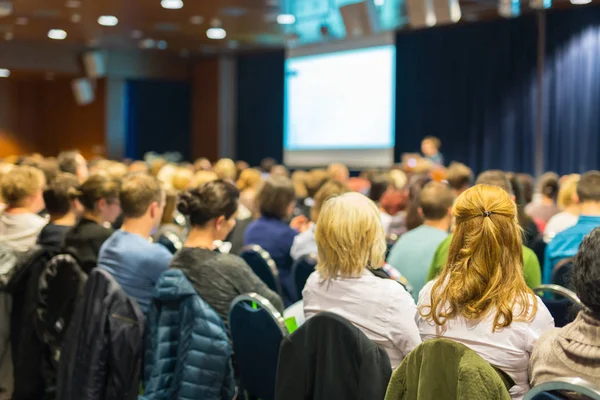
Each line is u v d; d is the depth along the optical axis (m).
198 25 11.10
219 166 6.19
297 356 1.96
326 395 1.91
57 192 3.32
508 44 10.23
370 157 11.82
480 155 10.67
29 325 2.95
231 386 2.50
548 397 1.37
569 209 4.20
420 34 11.22
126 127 15.74
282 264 4.13
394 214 4.91
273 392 2.39
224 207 2.61
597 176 3.27
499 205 1.79
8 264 2.91
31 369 2.98
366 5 8.19
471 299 1.75
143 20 10.73
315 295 2.18
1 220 3.37
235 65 14.74
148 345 2.52
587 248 1.52
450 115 10.95
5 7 9.72
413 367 1.63
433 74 11.12
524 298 1.75
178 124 16.31
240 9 9.70
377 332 2.07
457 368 1.53
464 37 10.73
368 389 1.86
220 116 14.69
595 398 1.29
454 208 1.85
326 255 2.16
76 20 10.80
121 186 2.86
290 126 13.14
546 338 1.63
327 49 12.38
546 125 9.84
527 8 9.40
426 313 1.86
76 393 2.53
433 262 2.89
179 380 2.41
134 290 2.75
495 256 1.75
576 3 9.19
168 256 2.84
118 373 2.53
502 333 1.73
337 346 1.90
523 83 10.09
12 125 17.77
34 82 17.84
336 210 2.15
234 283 2.50
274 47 13.31
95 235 3.08
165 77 15.03
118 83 14.75
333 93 12.32
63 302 2.89
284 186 4.20
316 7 9.47
